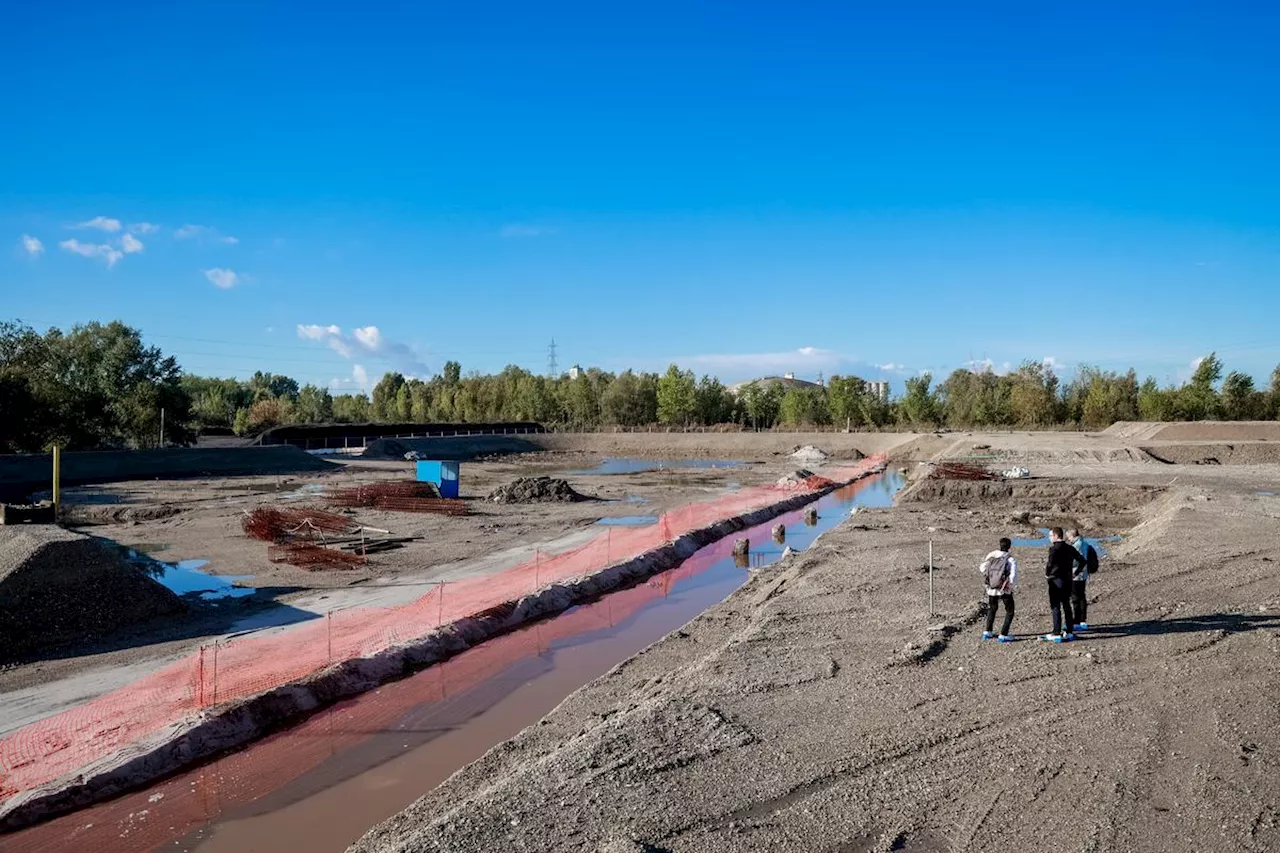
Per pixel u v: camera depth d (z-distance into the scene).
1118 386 101.69
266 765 11.90
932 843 8.23
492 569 24.48
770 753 10.50
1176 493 35.62
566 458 82.75
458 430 99.12
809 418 106.75
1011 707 11.70
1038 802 8.93
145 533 30.45
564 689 15.22
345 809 10.59
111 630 17.34
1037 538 28.83
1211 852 7.83
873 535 29.25
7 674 14.70
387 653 15.98
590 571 24.11
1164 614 16.20
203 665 15.16
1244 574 19.56
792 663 14.32
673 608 21.64
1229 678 12.45
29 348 55.69
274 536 29.33
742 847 8.23
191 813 10.45
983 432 84.06
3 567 16.92
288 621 18.42
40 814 10.21
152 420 65.06
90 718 12.77
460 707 14.24
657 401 114.00
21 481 45.78
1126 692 12.06
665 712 11.99
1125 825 8.37
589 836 8.49
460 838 8.51
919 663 13.88
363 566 24.77
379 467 62.38
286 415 106.38
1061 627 14.73
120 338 66.62
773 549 30.75
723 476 60.19
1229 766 9.59
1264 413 88.94
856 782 9.62
